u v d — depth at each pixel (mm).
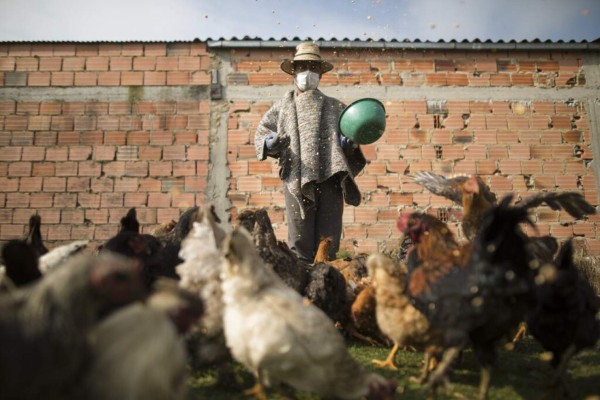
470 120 11953
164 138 11570
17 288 4227
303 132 7773
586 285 4621
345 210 11516
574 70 12281
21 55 11719
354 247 11398
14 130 11477
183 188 11438
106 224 11250
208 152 11570
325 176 7625
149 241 5328
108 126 11555
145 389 2637
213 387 4559
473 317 3869
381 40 11914
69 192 11312
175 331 2900
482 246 3936
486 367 4215
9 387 2525
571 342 4363
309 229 7832
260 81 11867
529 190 11781
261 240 5859
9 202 11258
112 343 2721
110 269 2738
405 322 4430
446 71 12094
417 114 11906
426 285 4117
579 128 12039
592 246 11492
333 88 11898
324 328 3826
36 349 2537
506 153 11867
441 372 3951
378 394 3814
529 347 6281
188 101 11719
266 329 3670
